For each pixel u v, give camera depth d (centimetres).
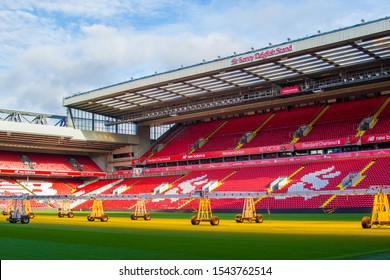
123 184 8906
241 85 7019
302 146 6988
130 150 9200
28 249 1973
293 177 6738
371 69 6238
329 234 2530
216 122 8994
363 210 5416
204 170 8169
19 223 4088
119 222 4228
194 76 6475
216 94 7581
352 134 6750
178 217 5331
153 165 8881
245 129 8262
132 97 7681
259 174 7262
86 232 2917
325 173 6538
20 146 8656
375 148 6550
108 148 9388
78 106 8338
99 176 9412
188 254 1755
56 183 9206
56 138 8238
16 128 7644
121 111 8738
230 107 8244
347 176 6081
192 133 9025
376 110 7038
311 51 5453
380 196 3173
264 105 8012
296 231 2798
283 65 6006
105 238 2469
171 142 9081
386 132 6406
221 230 2988
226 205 6638
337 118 7331
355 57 5709
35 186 8844
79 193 8969
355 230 2822
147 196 4494
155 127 9588
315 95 7469
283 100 7756
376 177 5912
